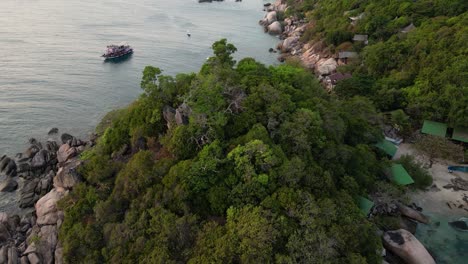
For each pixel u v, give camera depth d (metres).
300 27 123.19
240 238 28.88
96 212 36.28
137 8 156.25
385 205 42.31
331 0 123.00
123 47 101.94
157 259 29.58
